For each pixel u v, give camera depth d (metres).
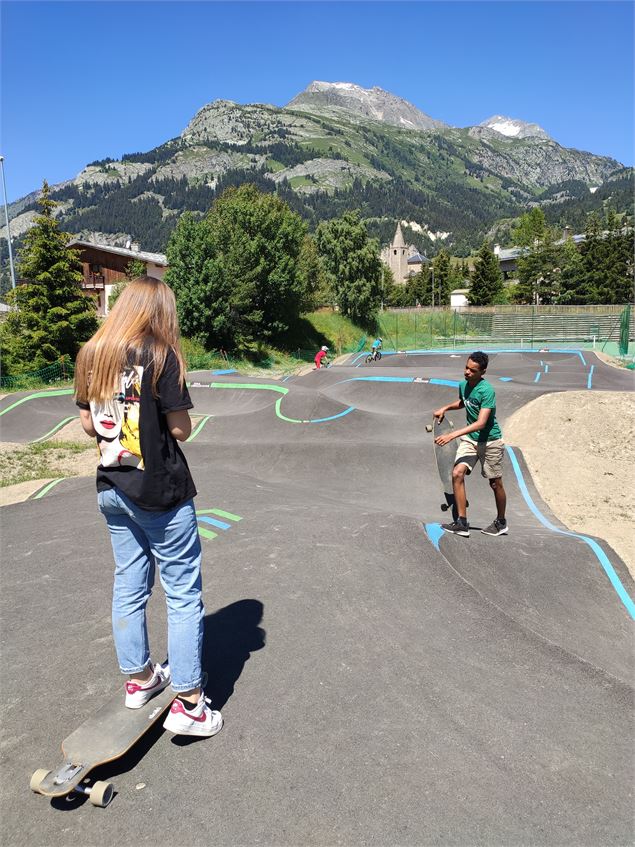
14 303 27.25
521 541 5.61
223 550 4.57
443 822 2.00
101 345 2.12
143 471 2.10
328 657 3.04
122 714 2.33
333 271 53.22
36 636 3.29
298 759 2.28
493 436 5.48
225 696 2.68
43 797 2.09
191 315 33.78
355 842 1.90
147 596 2.37
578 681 2.99
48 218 26.88
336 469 10.09
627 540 7.00
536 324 52.97
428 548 4.64
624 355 38.47
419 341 53.50
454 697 2.75
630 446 11.14
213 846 1.89
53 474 11.74
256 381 21.16
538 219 93.00
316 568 4.18
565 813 2.08
